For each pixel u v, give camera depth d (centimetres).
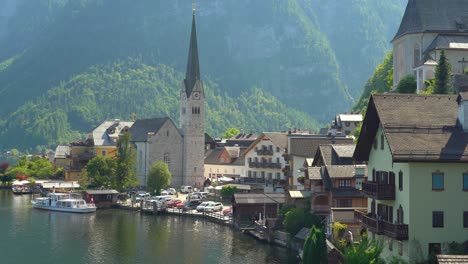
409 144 6544
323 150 11231
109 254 10581
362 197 10244
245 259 10069
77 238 12069
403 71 16775
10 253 10656
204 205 15788
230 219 14062
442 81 12938
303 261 7531
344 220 9238
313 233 7506
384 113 6894
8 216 15138
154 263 9888
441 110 6956
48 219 14712
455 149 6538
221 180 19188
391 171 7075
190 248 11050
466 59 15088
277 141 17488
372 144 7700
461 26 16225
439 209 6562
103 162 18450
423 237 6525
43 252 10750
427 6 16562
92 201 16812
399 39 16988
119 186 18300
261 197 13625
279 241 11238
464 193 6594
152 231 12975
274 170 17350
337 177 10319
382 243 6856
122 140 18550
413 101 7056
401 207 6769
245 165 18562
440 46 15200
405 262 6381
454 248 6456
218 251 10756
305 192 11500
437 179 6581
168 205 16275
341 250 8031
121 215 15688
